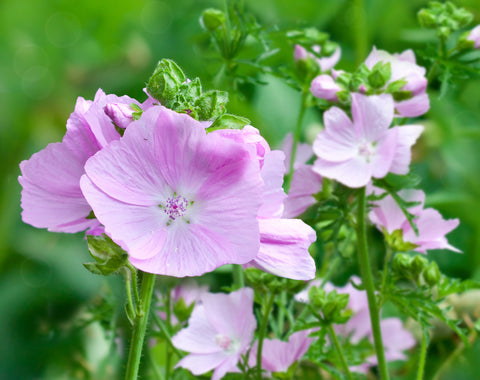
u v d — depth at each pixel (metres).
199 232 0.56
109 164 0.55
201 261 0.55
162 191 0.56
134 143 0.55
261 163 0.56
